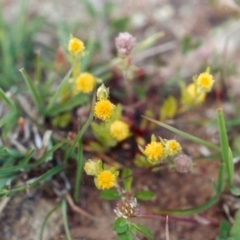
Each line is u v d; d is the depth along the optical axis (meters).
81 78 0.24
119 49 0.25
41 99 0.27
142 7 0.33
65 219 0.23
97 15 0.31
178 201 0.25
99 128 0.24
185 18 0.33
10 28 0.31
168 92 0.29
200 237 0.24
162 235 0.24
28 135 0.26
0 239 0.23
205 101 0.29
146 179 0.25
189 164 0.22
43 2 0.33
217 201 0.24
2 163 0.24
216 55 0.30
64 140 0.24
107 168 0.23
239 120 0.26
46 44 0.30
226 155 0.22
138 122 0.27
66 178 0.25
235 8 0.31
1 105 0.27
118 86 0.29
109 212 0.24
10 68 0.28
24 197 0.24
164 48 0.31
